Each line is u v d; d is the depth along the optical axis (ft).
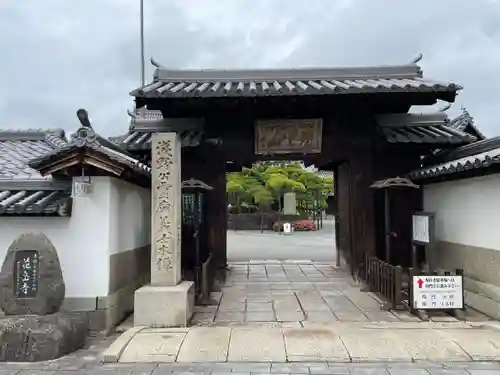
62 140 38.14
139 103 33.96
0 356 19.66
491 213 25.81
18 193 25.63
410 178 34.99
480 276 26.99
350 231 39.83
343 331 22.54
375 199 37.04
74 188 24.20
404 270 36.14
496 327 22.74
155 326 23.93
